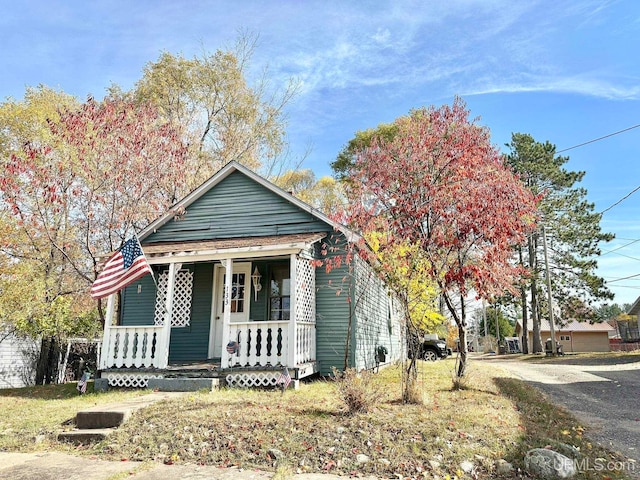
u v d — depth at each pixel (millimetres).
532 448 5422
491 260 9023
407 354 9297
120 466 5242
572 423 7137
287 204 12688
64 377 19734
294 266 10250
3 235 14555
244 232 12859
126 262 10414
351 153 31359
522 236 9297
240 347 10273
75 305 17828
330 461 5141
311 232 12156
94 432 6375
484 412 7047
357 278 12117
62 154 14789
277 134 26016
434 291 10664
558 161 32281
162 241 13430
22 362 19500
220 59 24203
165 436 6070
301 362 10445
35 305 14930
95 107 15258
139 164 15508
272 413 6832
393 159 10688
